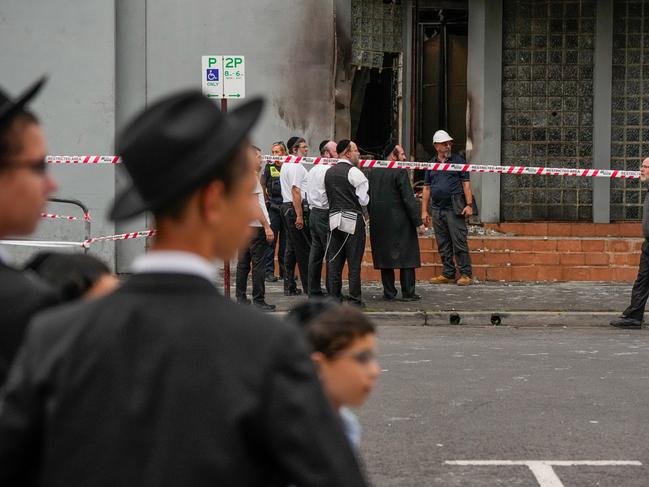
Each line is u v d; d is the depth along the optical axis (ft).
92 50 73.41
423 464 29.94
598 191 80.07
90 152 73.61
